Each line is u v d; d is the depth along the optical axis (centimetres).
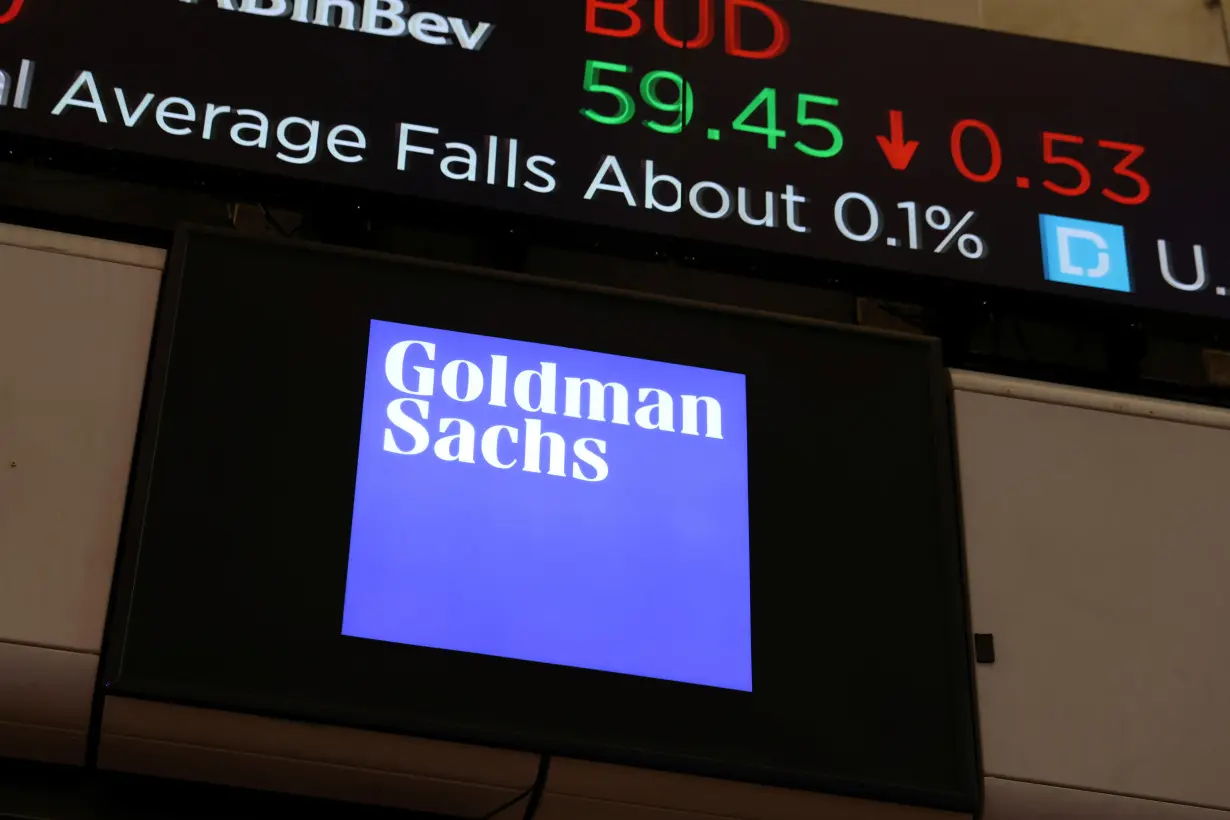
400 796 305
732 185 379
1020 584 341
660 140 382
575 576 312
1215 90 425
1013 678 331
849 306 436
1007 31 470
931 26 418
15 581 298
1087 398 366
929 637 321
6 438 311
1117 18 490
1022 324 417
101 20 366
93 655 294
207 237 329
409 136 368
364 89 371
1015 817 318
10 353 320
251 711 288
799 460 333
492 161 369
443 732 292
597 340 336
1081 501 353
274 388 317
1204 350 430
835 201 383
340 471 312
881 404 343
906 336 351
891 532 330
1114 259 392
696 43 399
